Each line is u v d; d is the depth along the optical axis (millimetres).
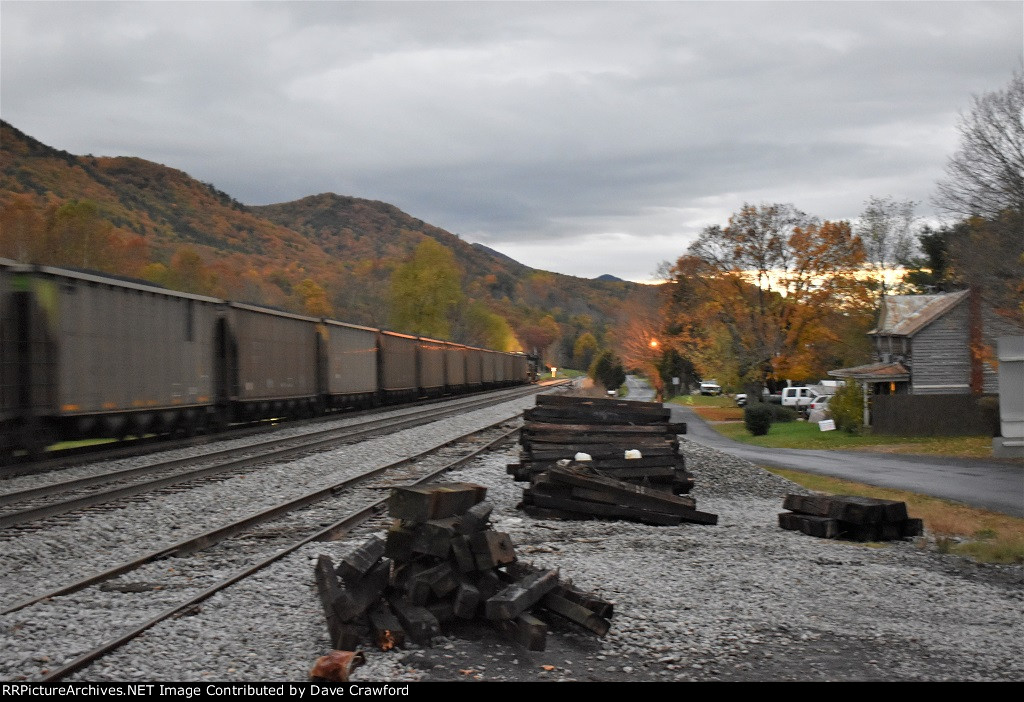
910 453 30859
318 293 123312
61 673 5988
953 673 6961
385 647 6828
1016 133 36094
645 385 149875
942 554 12539
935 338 46250
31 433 19078
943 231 65750
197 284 101875
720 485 19734
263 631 7180
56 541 10977
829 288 57219
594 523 13750
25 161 197750
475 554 7465
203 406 26953
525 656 6930
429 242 102438
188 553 10516
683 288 75875
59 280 19531
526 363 124625
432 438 28562
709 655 7160
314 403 38531
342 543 11062
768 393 75000
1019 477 22922
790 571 10539
